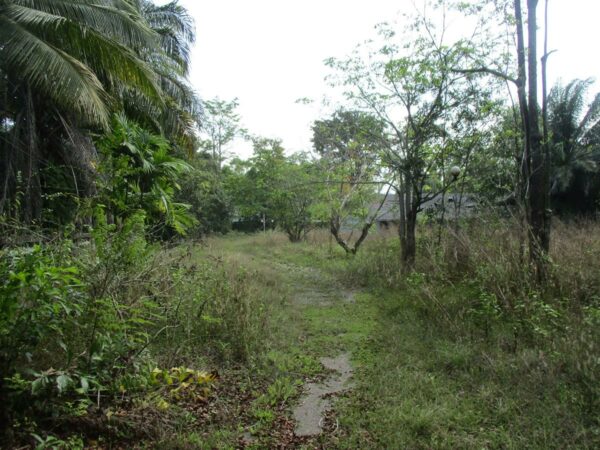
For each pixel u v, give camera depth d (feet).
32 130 24.38
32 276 8.90
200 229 60.23
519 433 9.96
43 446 8.22
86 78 22.35
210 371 13.71
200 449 9.60
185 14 45.42
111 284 11.55
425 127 28.71
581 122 59.31
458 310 18.45
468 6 24.93
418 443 9.83
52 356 10.39
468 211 35.83
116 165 12.98
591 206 57.47
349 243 51.19
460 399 11.74
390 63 27.45
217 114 95.91
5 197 22.54
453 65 26.23
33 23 21.90
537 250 19.36
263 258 45.50
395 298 23.52
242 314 17.24
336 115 34.37
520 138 29.17
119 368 11.01
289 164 60.90
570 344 12.96
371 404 11.91
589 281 18.85
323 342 17.65
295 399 12.52
